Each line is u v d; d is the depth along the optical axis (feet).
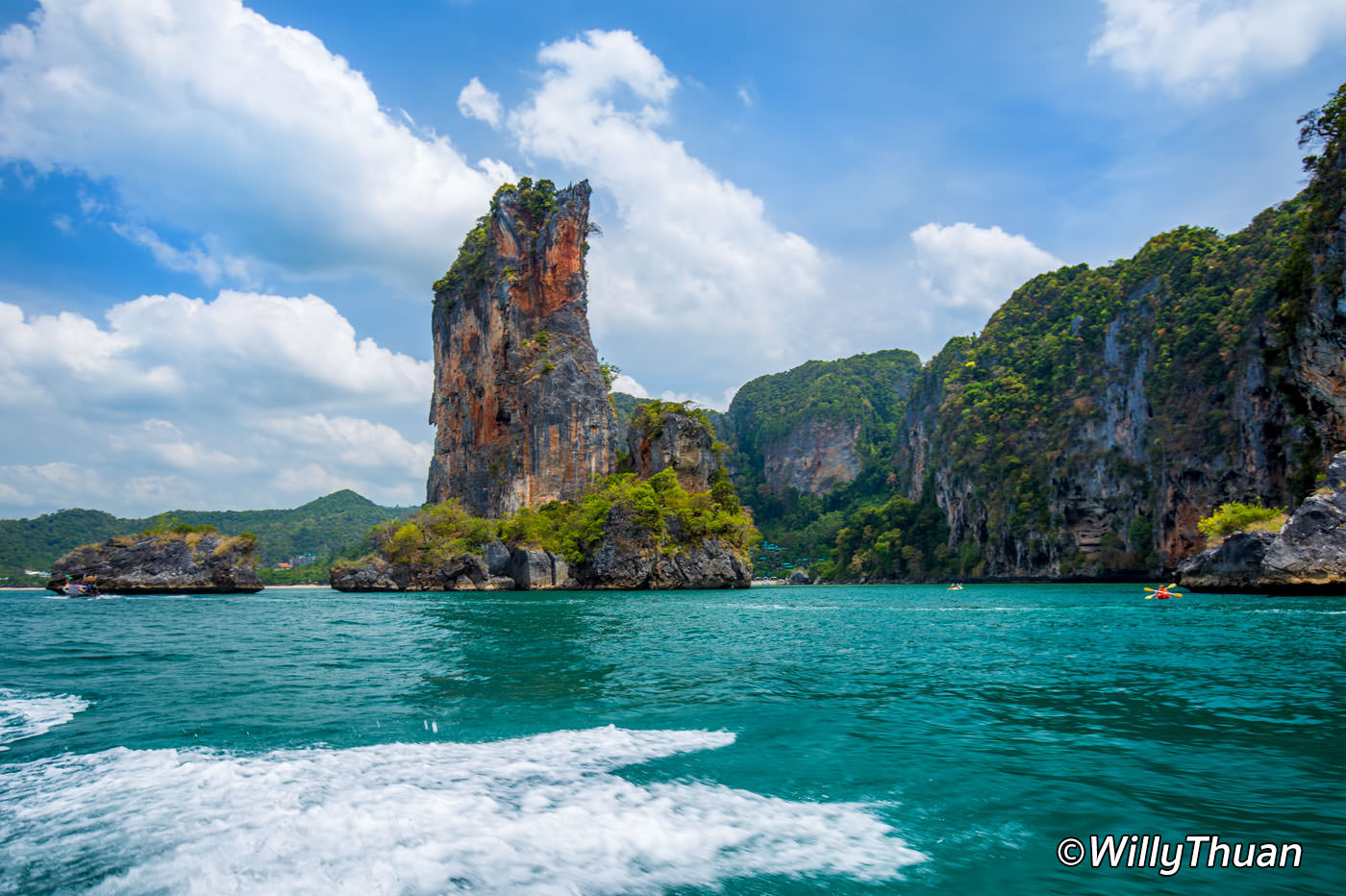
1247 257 337.52
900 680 61.98
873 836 27.09
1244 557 178.09
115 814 28.43
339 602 216.54
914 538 528.63
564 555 314.55
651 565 306.14
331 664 72.33
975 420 469.57
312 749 38.70
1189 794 31.78
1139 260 411.95
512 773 34.30
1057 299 499.92
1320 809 29.86
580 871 23.81
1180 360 338.75
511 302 424.46
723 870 24.11
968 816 29.22
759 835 27.07
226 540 278.87
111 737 41.32
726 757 37.47
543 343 421.18
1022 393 444.55
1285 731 42.65
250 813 28.48
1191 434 323.78
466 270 453.99
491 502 411.75
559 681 61.87
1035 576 411.13
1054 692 55.42
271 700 53.01
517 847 25.58
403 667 70.23
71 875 23.13
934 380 613.11
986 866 24.66
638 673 66.28
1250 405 292.40
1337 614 116.88
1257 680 59.57
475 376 443.32
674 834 26.99
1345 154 213.66
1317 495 159.22
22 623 131.13
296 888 22.30
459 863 24.17
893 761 36.68
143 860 24.14
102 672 67.31
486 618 138.41
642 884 22.91
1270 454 282.97
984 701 52.34
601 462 410.72
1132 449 367.04
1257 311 293.64
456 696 54.65
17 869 23.52
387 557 331.16
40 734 42.06
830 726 44.57
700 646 88.53
